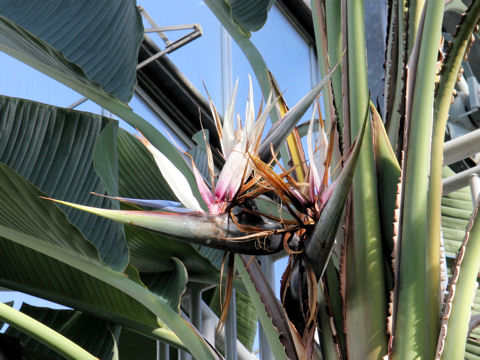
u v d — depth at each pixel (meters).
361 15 1.03
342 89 1.02
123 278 1.24
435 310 0.93
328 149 0.85
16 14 1.38
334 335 0.94
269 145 0.86
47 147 1.44
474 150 1.25
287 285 0.87
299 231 0.85
